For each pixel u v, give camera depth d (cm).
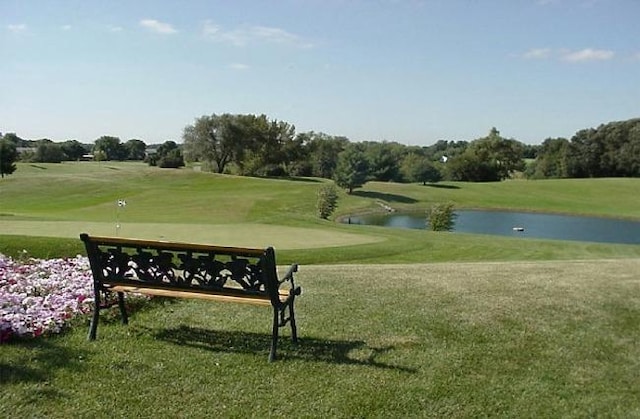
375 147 8144
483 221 5191
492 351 537
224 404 420
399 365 498
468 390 452
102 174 6247
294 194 5062
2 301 620
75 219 2638
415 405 425
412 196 6525
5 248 1255
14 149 6350
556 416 416
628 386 470
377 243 1817
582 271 978
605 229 4738
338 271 970
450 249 1850
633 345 564
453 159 9000
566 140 9500
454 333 586
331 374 477
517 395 446
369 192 6594
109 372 468
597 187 7338
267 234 1945
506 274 933
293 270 553
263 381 460
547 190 7262
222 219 3009
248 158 8562
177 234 1839
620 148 8781
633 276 917
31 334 540
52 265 852
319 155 9325
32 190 5081
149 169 7088
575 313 665
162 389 441
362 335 578
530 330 599
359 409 417
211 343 546
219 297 519
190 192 5022
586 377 484
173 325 598
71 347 520
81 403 414
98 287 556
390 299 727
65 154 10656
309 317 640
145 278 546
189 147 8581
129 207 3922
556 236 4316
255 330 589
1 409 396
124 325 591
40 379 447
